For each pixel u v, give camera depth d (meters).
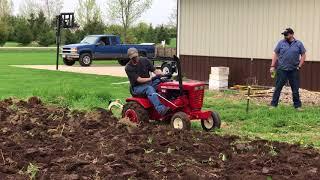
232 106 14.18
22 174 6.44
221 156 7.44
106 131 9.28
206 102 15.05
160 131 9.39
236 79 19.45
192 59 20.67
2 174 6.38
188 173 6.42
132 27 59.31
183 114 10.19
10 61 36.66
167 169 6.62
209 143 8.39
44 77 23.41
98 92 15.62
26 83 20.44
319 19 17.34
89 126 9.78
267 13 18.53
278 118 11.93
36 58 41.09
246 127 11.06
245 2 19.06
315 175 6.43
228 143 8.55
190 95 10.49
